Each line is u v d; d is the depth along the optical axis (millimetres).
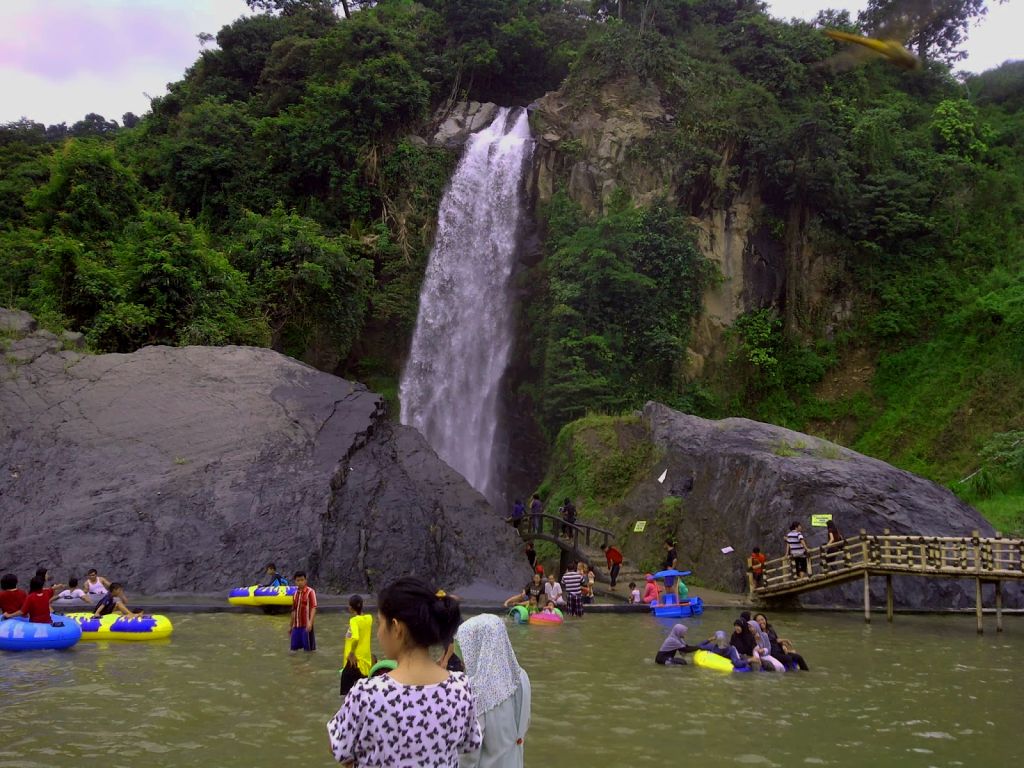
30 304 30094
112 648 14188
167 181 40812
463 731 3826
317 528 22031
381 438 25797
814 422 39094
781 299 40656
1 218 40812
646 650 15781
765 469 26219
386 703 3715
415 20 48375
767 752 9203
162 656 13516
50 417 24031
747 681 13133
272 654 13852
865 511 24828
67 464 22812
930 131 43656
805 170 39312
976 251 40906
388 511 23094
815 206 41250
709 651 14516
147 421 24312
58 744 8672
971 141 43281
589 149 40594
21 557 20359
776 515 25250
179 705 10359
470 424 38531
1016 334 36500
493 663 5250
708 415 36531
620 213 37438
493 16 47344
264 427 24484
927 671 14383
